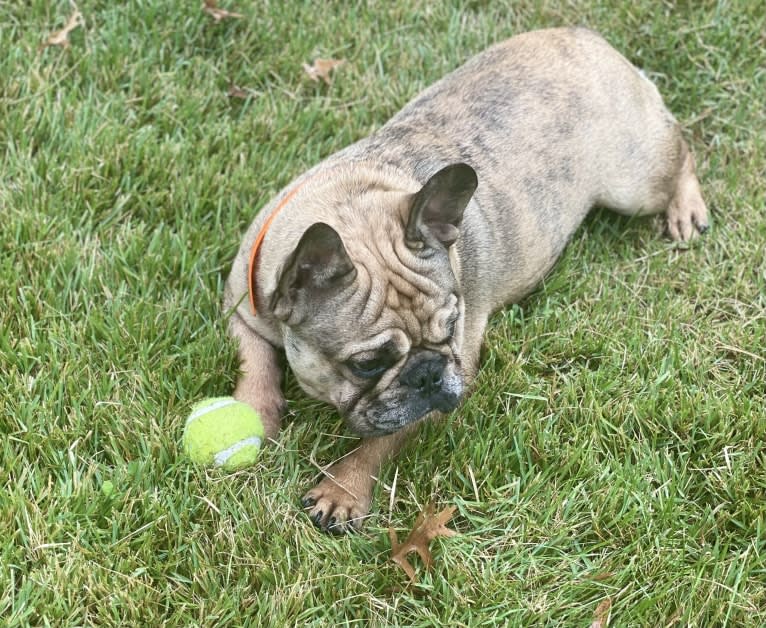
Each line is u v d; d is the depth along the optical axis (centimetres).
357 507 178
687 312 198
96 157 202
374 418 173
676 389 190
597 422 186
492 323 195
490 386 189
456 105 193
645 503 180
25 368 183
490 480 181
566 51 199
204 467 176
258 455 179
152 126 206
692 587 173
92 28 216
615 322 197
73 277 192
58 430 178
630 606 173
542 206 192
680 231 207
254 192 203
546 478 181
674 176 206
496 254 188
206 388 185
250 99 215
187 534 174
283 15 222
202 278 193
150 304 189
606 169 199
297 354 175
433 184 171
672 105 222
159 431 179
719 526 179
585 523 179
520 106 192
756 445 185
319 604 171
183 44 217
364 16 224
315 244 167
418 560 175
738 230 206
